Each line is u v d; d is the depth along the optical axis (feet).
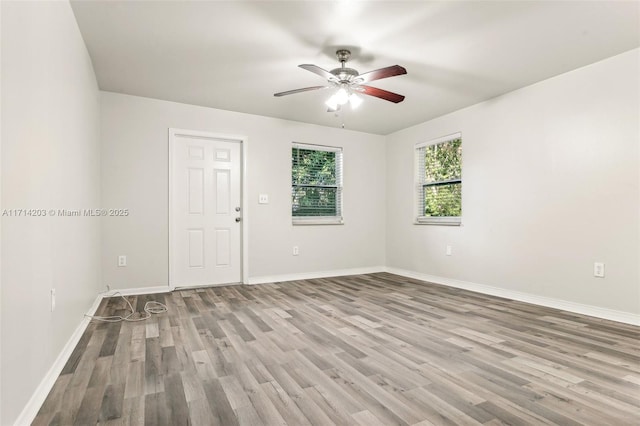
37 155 5.26
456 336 8.40
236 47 9.18
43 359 5.47
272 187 15.65
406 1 7.20
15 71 4.43
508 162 12.51
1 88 4.00
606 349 7.57
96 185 11.46
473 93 12.57
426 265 16.08
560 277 10.96
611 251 9.77
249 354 7.28
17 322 4.41
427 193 16.42
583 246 10.39
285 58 9.82
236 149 15.03
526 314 10.32
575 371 6.50
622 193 9.55
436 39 8.75
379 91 9.80
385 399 5.49
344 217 17.57
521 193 12.09
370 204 18.34
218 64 10.22
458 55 9.62
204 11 7.56
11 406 4.20
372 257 18.39
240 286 14.51
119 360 6.95
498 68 10.49
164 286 13.41
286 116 15.47
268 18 7.84
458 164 14.74
